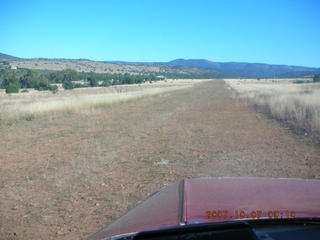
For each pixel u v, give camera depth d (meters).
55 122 19.75
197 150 11.18
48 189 7.56
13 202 6.82
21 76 92.00
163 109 26.16
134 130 16.12
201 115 21.28
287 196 2.46
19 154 11.47
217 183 2.90
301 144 11.40
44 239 5.21
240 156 10.06
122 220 2.60
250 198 2.42
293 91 38.03
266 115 19.92
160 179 8.00
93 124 18.58
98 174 8.65
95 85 99.44
